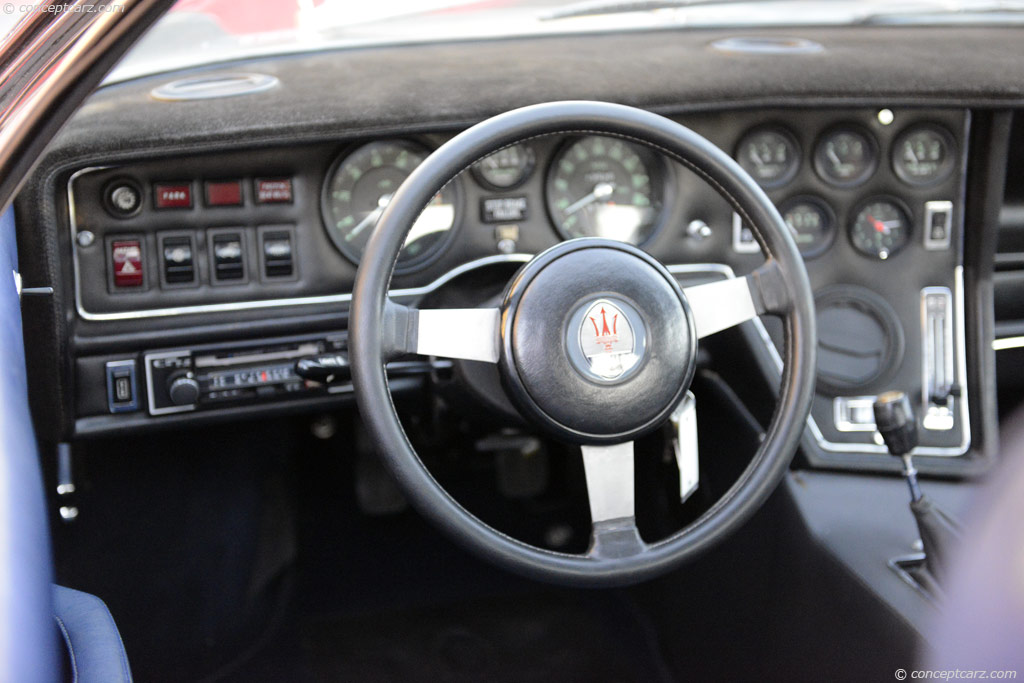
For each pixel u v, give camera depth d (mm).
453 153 1119
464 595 2297
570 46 2076
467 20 2133
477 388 1405
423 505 1098
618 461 1197
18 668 701
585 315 1118
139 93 1791
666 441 1639
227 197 1669
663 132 1200
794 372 1243
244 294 1703
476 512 2344
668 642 2123
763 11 2260
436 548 2432
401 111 1633
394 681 2023
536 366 1118
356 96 1693
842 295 1859
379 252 1089
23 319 1566
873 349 1855
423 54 2023
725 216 1804
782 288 1247
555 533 2354
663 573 1194
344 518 2416
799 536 1681
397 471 1090
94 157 1545
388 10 2080
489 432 2049
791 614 1707
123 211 1632
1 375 907
